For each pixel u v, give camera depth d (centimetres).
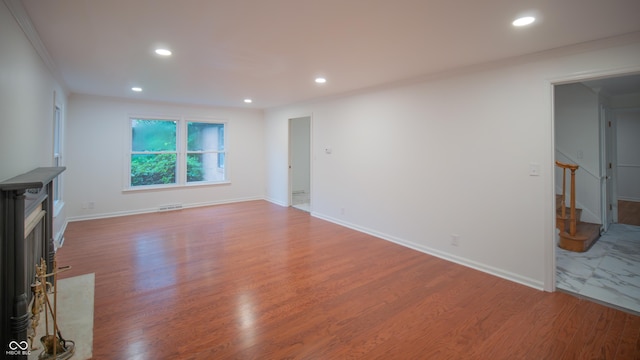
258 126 770
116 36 260
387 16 219
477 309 261
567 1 194
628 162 731
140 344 212
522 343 216
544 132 291
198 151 692
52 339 197
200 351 205
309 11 212
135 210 614
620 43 250
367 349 209
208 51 298
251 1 199
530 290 296
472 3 199
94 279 315
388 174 449
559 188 502
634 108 518
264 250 408
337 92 512
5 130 190
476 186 345
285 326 235
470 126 348
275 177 736
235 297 280
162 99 594
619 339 220
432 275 331
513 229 316
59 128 449
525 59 301
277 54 306
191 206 684
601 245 429
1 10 181
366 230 490
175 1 199
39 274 195
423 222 403
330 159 558
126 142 595
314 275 330
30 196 225
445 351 208
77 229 499
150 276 324
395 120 435
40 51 282
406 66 346
